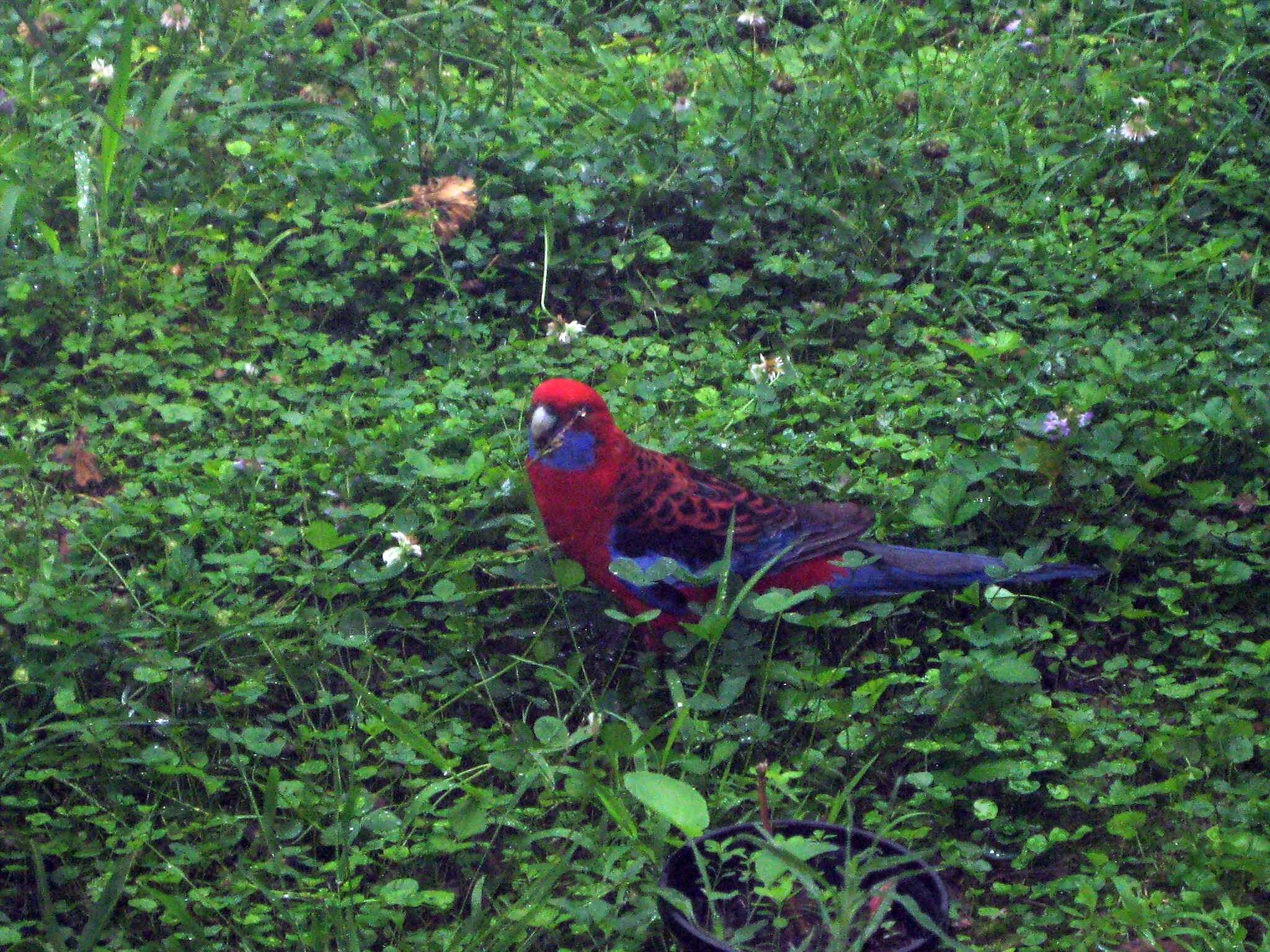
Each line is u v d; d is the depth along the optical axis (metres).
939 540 7.34
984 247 9.60
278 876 5.56
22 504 7.26
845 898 4.77
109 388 8.16
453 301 9.05
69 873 5.52
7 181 9.02
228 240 9.26
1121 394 8.34
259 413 8.10
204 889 5.46
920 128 10.71
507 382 8.39
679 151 9.99
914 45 11.91
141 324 8.41
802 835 5.38
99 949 5.25
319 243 9.04
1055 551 7.45
